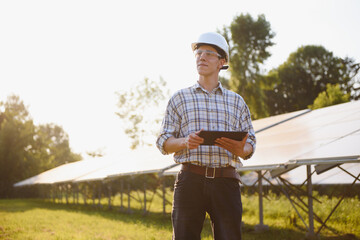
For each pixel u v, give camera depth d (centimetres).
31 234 733
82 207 1800
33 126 4172
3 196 3341
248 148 244
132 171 1184
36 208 1712
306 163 565
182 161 235
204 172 230
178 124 246
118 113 3872
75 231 801
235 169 242
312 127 878
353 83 3600
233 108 247
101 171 1630
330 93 2316
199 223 231
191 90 246
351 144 561
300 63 3609
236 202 232
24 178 3491
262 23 2461
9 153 3456
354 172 821
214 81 250
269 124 1184
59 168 3153
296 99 3488
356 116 799
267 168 634
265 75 2528
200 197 230
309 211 652
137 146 3862
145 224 907
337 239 636
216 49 247
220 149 233
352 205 892
